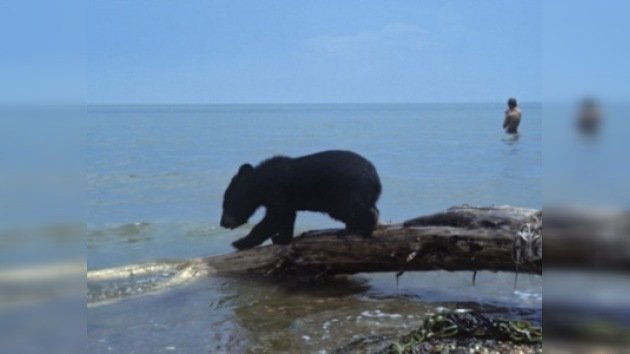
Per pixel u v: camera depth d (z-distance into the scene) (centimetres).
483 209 599
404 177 1284
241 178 771
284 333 468
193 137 1886
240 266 667
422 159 1463
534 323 464
